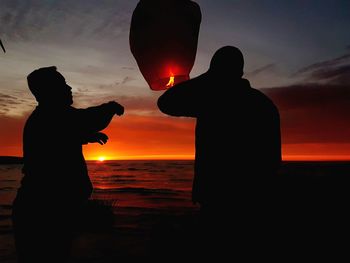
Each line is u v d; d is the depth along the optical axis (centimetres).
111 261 470
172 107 238
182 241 261
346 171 3441
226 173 230
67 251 253
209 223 233
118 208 1049
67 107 265
